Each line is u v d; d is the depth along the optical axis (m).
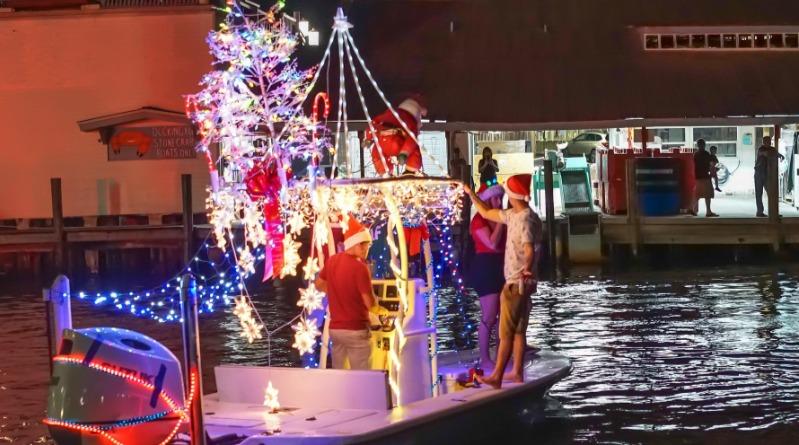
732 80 31.23
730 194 34.88
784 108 29.70
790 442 11.22
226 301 19.94
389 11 34.94
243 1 31.91
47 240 28.75
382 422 9.15
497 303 11.59
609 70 31.83
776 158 26.14
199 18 32.28
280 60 12.73
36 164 32.72
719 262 26.73
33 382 14.91
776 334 16.89
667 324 18.06
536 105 30.16
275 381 9.85
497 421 10.70
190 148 32.19
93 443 8.89
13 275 29.55
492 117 29.69
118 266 30.02
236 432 9.05
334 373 9.65
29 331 19.78
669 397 13.04
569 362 11.91
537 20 34.22
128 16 32.41
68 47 32.62
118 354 8.94
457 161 27.89
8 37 32.66
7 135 32.78
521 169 30.97
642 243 26.86
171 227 28.80
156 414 9.02
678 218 26.94
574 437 11.39
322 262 10.70
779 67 31.94
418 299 10.51
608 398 13.02
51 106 32.72
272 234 11.41
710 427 11.77
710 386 13.55
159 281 27.62
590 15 34.47
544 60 32.34
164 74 32.47
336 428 8.98
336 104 29.55
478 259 11.64
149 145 32.28
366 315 10.11
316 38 33.41
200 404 8.64
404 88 30.70
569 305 20.55
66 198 32.72
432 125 29.36
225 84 11.87
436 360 10.92
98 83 32.59
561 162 34.88
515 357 10.81
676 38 32.91
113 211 32.56
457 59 32.41
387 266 11.45
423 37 33.50
